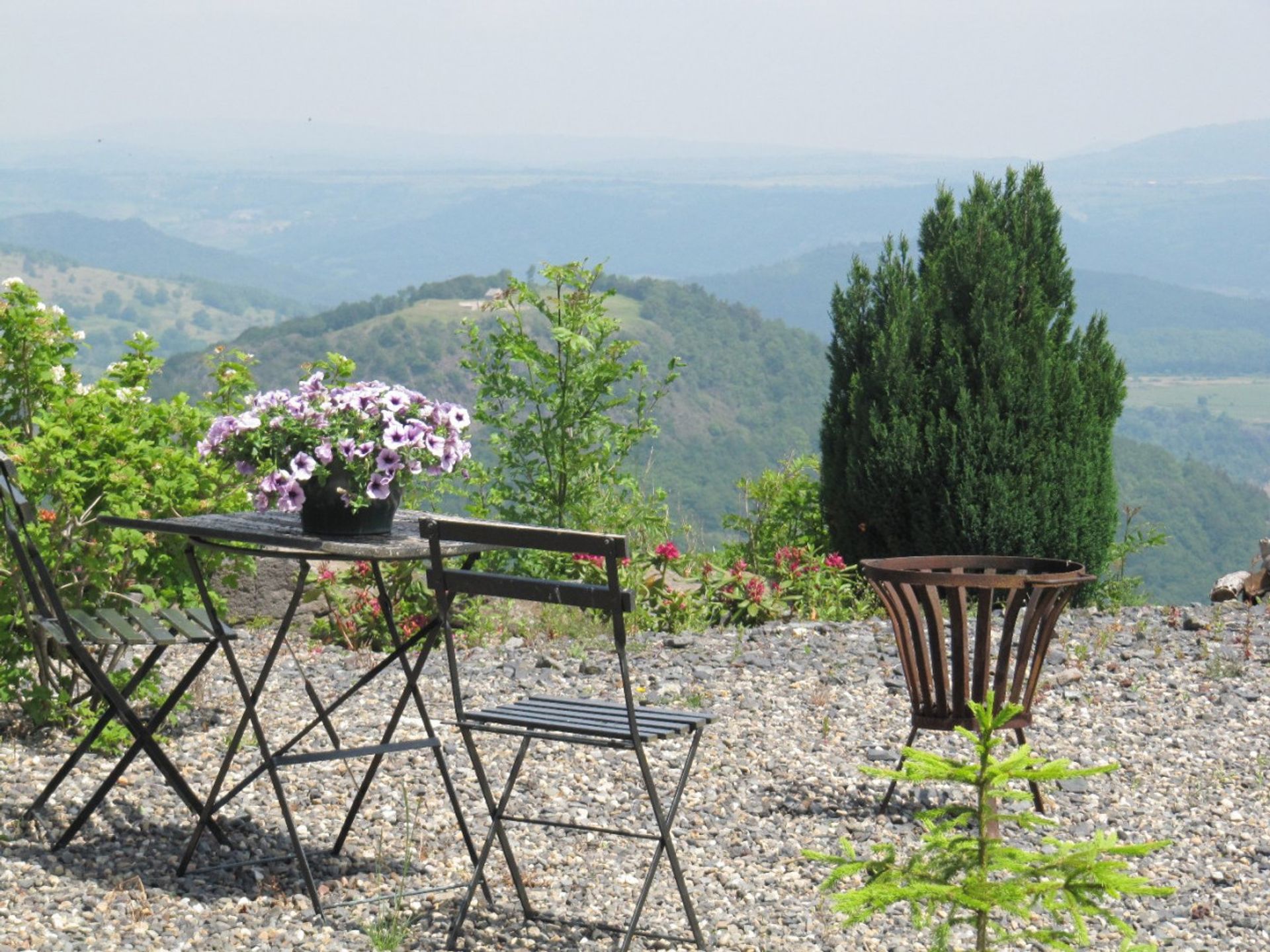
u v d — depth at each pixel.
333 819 4.54
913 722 5.00
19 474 5.18
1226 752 5.74
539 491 10.09
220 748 5.25
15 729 5.18
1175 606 8.61
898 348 8.99
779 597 8.59
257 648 7.27
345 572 7.95
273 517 4.40
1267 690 6.71
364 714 5.97
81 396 5.66
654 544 10.25
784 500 10.48
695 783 5.16
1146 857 4.46
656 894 4.03
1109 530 9.18
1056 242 9.55
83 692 5.66
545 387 10.08
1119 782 5.31
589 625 8.06
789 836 4.61
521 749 3.76
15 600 5.10
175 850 4.14
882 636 7.71
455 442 4.24
